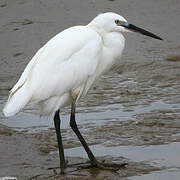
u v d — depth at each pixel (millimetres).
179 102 13281
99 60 10789
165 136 11438
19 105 9969
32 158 10867
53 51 10328
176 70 15344
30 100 10195
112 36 10805
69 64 10344
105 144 11297
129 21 18344
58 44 10391
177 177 9727
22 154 11031
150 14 18859
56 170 10289
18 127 12555
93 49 10492
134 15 18781
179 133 11555
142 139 11375
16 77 15734
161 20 18484
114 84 14781
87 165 10453
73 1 19969
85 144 10492
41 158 10883
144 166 10227
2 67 16422
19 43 17734
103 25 10742
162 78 14938
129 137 11523
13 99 10055
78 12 19188
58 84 10289
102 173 10055
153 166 10219
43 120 12938
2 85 15250
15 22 19016
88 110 13141
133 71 15570
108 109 13141
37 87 10117
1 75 15906
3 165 10531
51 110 10555
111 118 12594
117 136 11602
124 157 10688
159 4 19484
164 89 14211
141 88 14383
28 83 10180
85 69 10492
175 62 15883
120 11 19047
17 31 18422
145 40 17359
